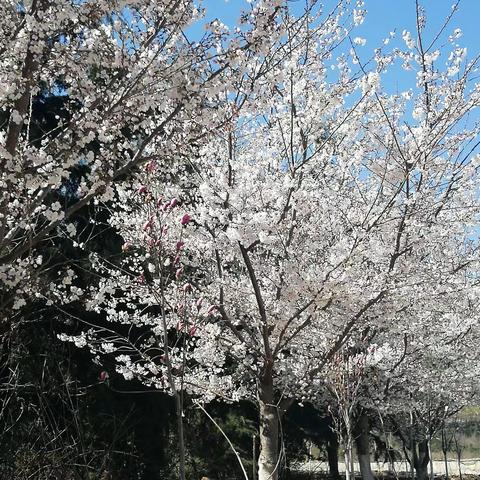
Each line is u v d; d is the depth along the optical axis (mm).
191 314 6609
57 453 7078
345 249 7867
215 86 6547
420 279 8812
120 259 11312
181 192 8039
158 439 12859
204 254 9031
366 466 13070
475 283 10281
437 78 8711
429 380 11531
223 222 7578
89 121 6195
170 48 6660
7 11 6273
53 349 10211
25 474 7098
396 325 9797
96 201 7105
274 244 8266
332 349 8281
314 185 8312
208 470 14797
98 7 6215
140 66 6570
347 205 9062
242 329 9648
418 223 8578
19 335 9086
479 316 11141
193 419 14633
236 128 8000
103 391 11961
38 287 6652
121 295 12180
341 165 8758
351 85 8492
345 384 8180
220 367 10711
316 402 12953
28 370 9609
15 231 6117
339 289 7793
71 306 10836
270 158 8727
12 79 5996
